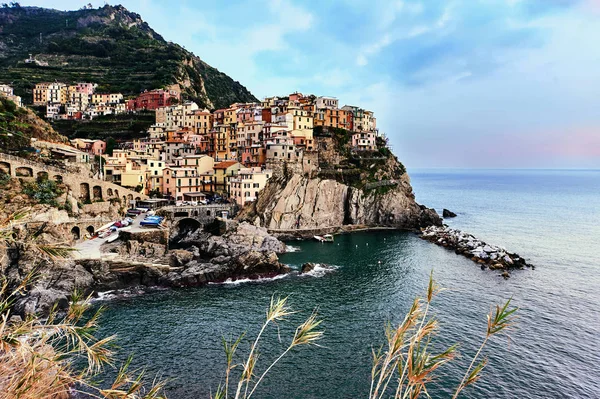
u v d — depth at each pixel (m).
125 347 50.59
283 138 141.50
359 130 181.75
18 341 10.36
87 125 172.12
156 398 12.73
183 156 141.00
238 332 55.53
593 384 44.66
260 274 81.88
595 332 57.16
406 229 143.88
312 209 134.75
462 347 51.81
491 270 88.50
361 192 146.00
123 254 80.12
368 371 46.38
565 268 90.62
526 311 64.44
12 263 65.25
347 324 58.81
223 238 98.94
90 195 98.62
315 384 43.97
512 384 44.25
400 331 11.15
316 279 80.94
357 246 114.00
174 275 77.00
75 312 12.61
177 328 56.44
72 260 71.12
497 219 170.00
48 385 10.99
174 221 109.50
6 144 96.81
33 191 82.50
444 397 41.66
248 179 124.44
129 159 124.88
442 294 72.19
